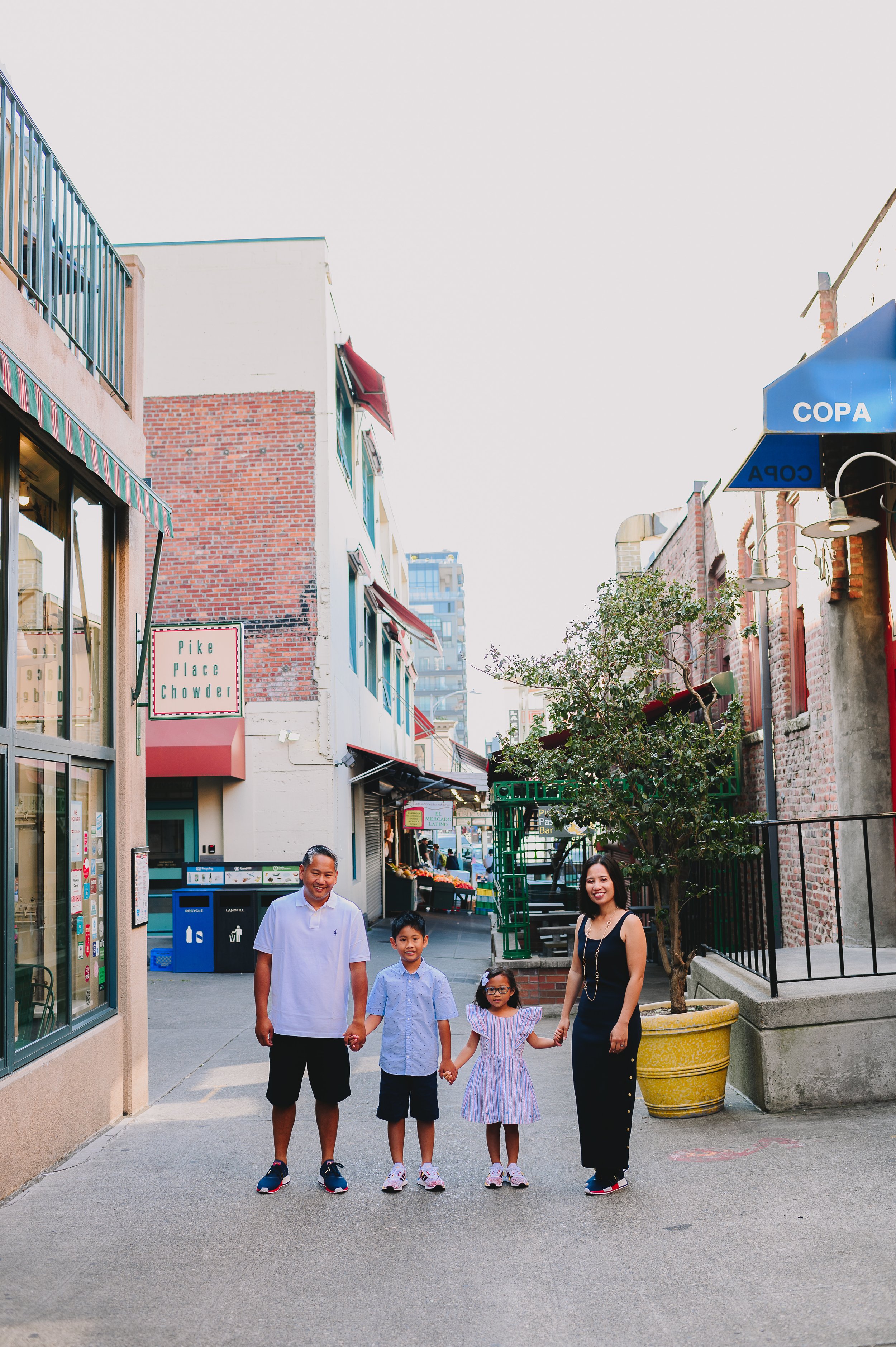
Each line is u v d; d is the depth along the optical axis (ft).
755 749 36.60
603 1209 15.84
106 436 23.77
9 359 15.71
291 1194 17.39
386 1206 16.52
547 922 38.68
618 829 24.54
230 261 55.67
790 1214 14.98
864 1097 20.72
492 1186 17.31
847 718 26.96
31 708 20.01
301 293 55.36
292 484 54.44
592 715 26.03
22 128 19.72
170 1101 25.34
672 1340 11.60
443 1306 12.75
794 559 32.94
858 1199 15.35
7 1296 13.33
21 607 19.53
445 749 201.67
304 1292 13.28
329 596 53.78
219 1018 37.40
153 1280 13.79
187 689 50.98
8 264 19.21
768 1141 18.58
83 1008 22.33
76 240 22.85
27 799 19.61
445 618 488.85
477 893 80.23
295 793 52.95
